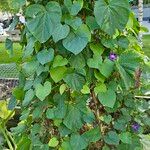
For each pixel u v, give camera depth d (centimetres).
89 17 51
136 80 58
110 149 56
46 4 52
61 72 52
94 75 53
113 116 56
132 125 58
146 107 60
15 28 58
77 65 52
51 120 55
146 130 71
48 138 56
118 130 56
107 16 50
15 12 56
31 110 58
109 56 53
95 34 53
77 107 53
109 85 54
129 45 57
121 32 54
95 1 51
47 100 54
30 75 56
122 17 50
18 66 59
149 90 60
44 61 51
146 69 59
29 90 54
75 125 53
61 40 51
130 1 56
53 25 50
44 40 50
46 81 53
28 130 60
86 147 55
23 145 60
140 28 60
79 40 50
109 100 53
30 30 51
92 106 55
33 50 53
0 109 79
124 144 56
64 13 51
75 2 51
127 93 57
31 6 51
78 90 52
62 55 52
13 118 98
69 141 54
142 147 59
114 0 50
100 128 55
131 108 57
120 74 52
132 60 53
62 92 53
